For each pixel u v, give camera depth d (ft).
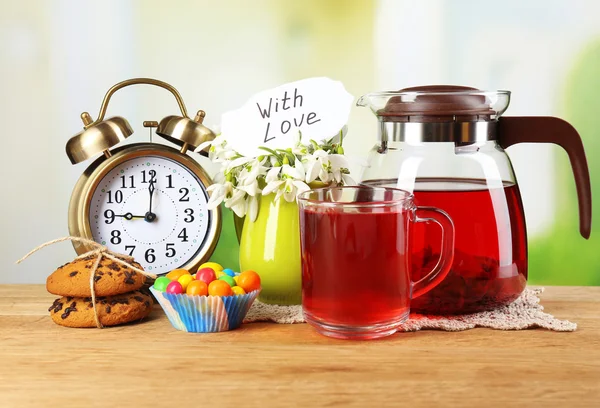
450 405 2.55
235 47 4.20
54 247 4.31
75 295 2.95
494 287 2.95
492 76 4.26
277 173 3.01
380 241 2.81
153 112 4.23
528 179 4.39
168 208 3.22
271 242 3.09
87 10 4.17
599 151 4.33
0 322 3.03
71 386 2.64
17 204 4.28
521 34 4.24
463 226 2.91
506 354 2.79
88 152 3.10
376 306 2.83
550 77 4.27
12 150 4.24
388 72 4.23
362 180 3.10
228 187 3.09
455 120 2.95
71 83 4.20
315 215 2.84
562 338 2.89
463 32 4.23
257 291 2.95
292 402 2.56
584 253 4.42
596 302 3.21
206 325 2.93
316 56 4.22
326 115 3.12
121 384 2.64
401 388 2.62
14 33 4.17
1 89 4.20
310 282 2.87
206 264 3.05
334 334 2.89
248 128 3.14
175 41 4.19
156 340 2.89
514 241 2.96
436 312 3.01
